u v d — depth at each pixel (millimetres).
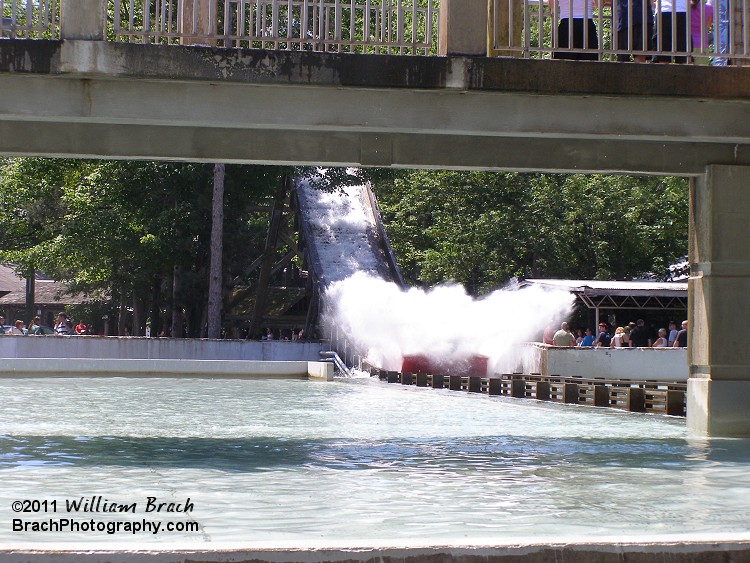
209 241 96250
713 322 28859
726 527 14688
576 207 91375
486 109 25625
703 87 25250
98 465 21531
